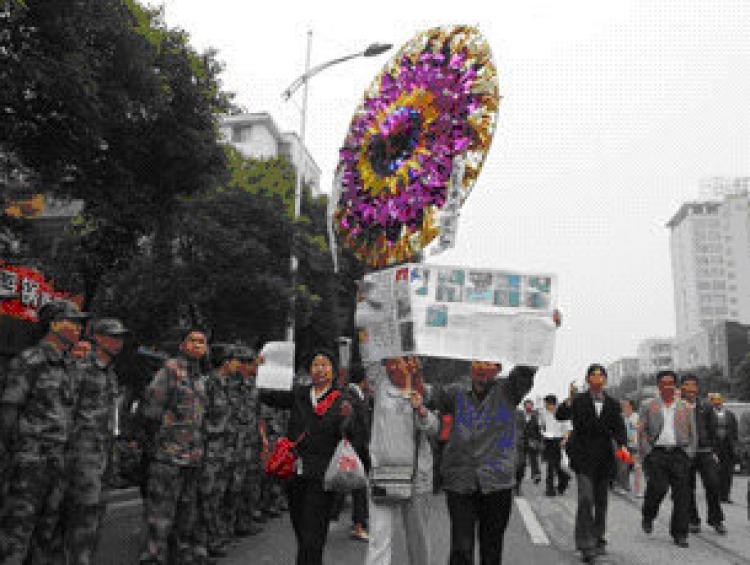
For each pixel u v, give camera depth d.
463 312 4.17
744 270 156.75
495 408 4.50
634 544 7.56
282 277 18.84
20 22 7.94
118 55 9.45
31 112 9.10
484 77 4.32
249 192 19.61
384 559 4.55
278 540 7.58
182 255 17.81
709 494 8.62
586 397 6.96
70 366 4.90
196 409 5.62
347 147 5.14
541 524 8.99
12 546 4.43
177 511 5.63
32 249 12.57
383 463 4.59
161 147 10.71
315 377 5.04
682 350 122.44
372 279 4.46
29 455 4.54
